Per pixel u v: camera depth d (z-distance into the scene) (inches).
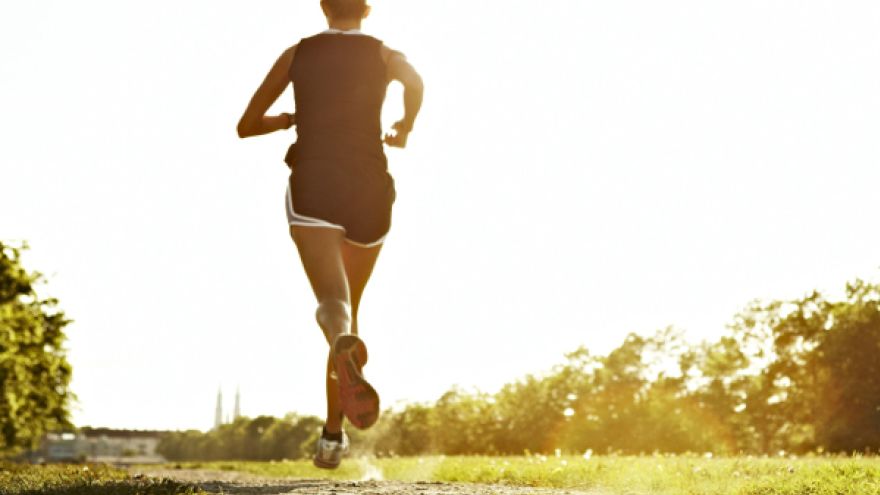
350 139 125.8
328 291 117.7
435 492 230.8
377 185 126.5
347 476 472.1
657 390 2706.7
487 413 3361.2
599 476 316.2
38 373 1229.1
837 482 249.9
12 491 200.8
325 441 143.9
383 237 128.4
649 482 291.0
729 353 2341.3
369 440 3757.4
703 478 300.2
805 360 1935.3
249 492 231.6
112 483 219.1
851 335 1758.1
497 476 366.9
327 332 112.3
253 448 7239.2
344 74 128.6
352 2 133.2
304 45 131.6
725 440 2377.0
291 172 126.6
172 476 458.3
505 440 3139.8
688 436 2422.5
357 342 105.9
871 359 1734.7
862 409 1748.3
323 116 126.9
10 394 1152.2
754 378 2155.5
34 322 1164.5
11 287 1147.3
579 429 2787.9
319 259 120.2
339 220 121.9
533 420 3078.2
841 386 1768.0
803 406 1900.8
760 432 2162.9
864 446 1706.4
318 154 124.6
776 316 2055.9
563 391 3085.6
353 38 131.4
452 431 3555.6
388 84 132.8
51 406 1262.3
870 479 261.0
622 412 2635.3
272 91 134.6
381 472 481.1
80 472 333.1
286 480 391.5
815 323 1968.5
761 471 313.6
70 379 1285.7
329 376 139.3
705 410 2471.7
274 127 140.9
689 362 2721.5
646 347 2903.5
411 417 3779.5
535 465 389.7
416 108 129.9
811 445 1847.9
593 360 3063.5
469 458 568.1
